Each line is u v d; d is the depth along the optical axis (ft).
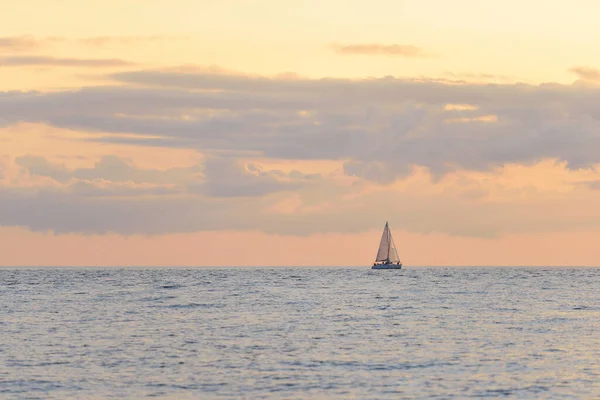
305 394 233.96
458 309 521.65
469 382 249.14
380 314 481.05
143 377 258.16
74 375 261.24
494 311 505.25
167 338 354.54
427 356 298.97
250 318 453.58
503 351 312.09
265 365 279.69
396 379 254.27
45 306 545.44
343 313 488.02
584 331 383.45
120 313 486.38
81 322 426.92
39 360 289.94
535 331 383.04
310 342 340.39
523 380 252.21
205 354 305.32
